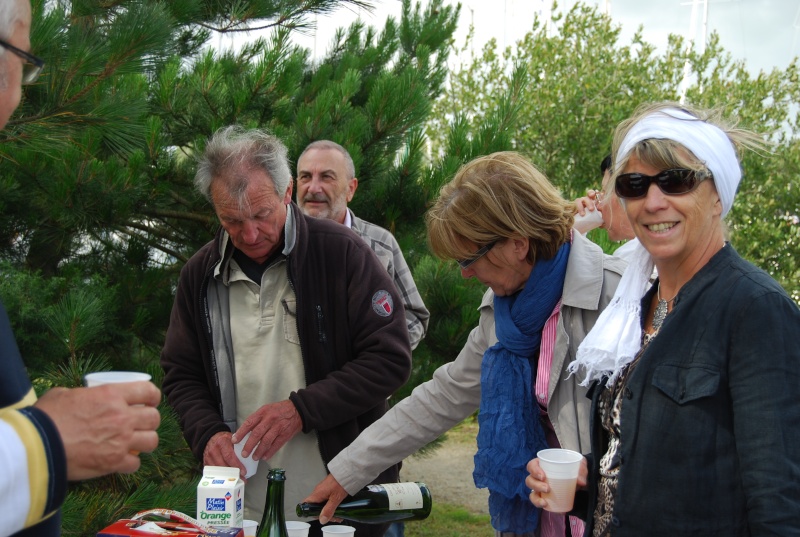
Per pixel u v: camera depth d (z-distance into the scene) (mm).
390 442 2152
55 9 2654
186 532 1528
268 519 1743
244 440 2234
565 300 1915
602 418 1671
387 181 4602
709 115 1546
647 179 1471
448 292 4500
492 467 1970
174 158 4309
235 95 4332
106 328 3973
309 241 2463
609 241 4074
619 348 1586
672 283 1551
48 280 3908
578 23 10023
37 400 1150
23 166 3639
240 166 2289
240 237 2328
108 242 4453
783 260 8102
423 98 4633
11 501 956
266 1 4758
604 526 1619
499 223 1892
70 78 2566
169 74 4156
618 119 9102
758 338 1342
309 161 3533
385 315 2459
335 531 1728
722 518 1373
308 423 2291
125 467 1110
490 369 2020
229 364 2463
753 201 8266
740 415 1335
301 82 5305
